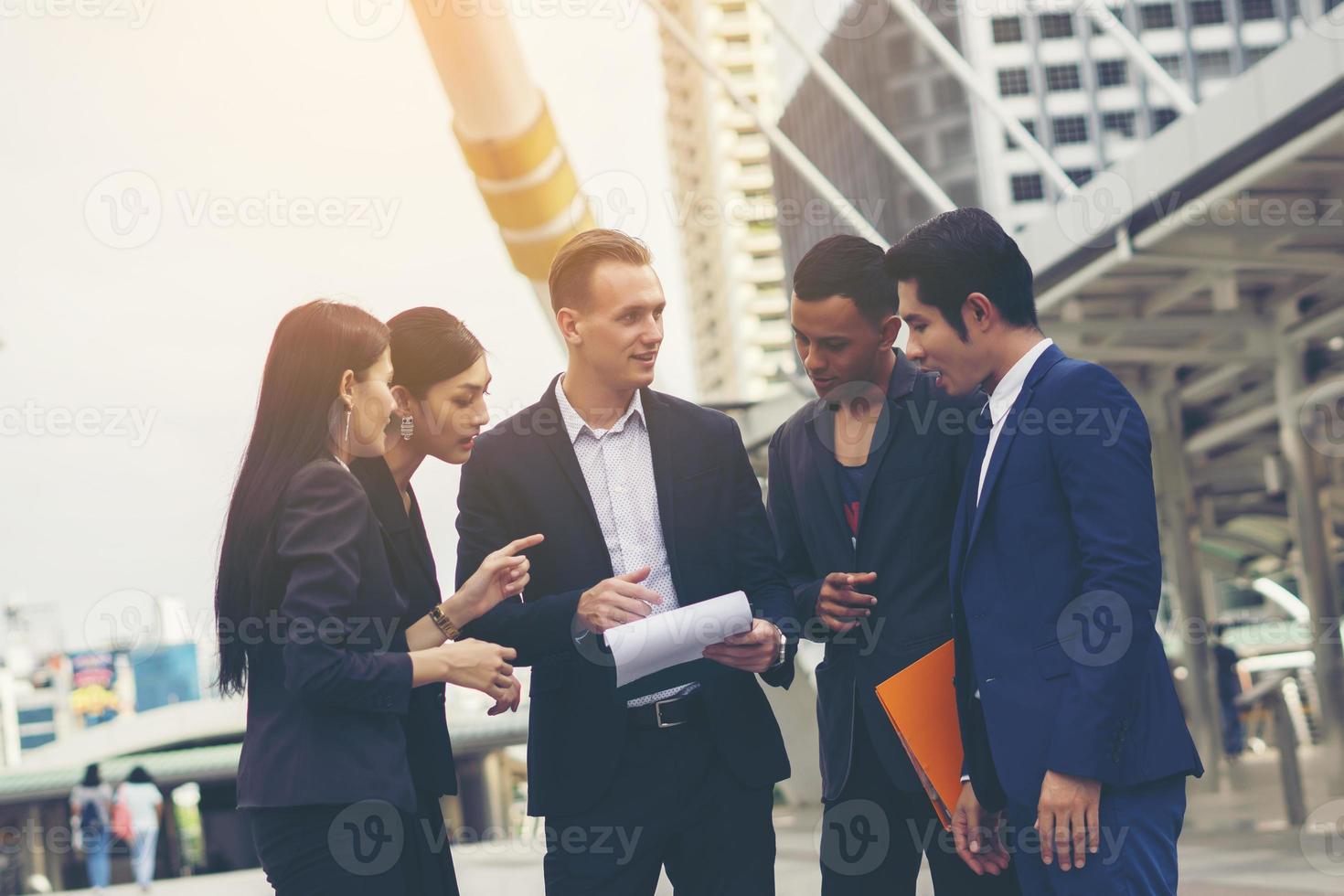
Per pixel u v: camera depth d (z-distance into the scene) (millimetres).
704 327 73062
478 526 2941
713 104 72938
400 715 2504
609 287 2863
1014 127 10992
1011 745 2516
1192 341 15234
